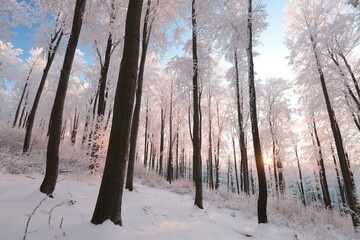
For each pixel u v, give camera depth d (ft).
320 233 22.30
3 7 36.65
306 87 48.70
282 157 68.39
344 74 41.34
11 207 11.82
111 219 11.16
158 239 11.53
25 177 19.45
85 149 28.43
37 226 10.19
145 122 89.10
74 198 16.60
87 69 53.26
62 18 41.24
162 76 78.69
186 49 35.14
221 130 80.64
